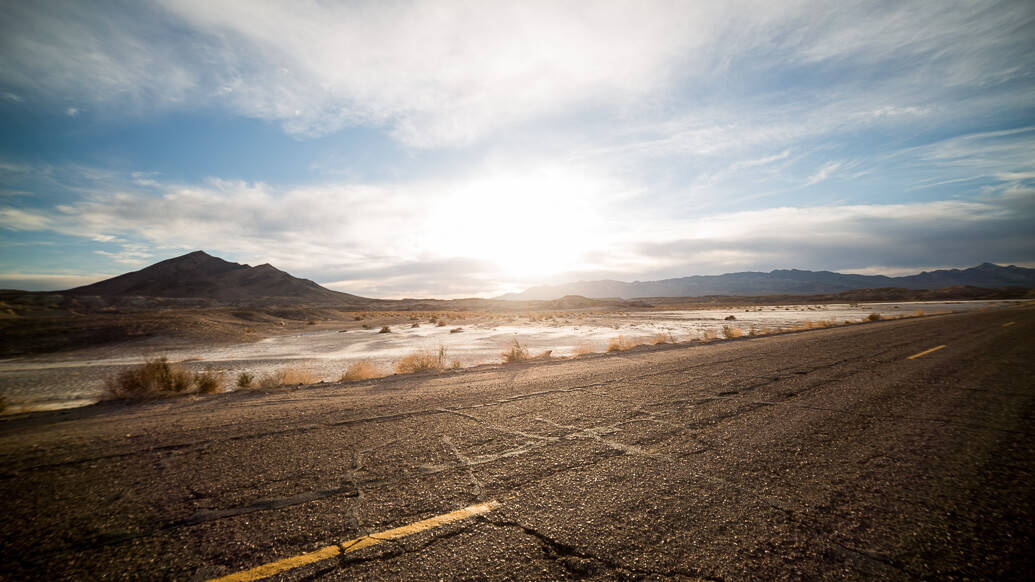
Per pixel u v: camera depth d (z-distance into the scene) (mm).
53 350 20906
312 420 4918
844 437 3838
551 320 47781
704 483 2859
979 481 2850
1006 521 2309
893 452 3434
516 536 2225
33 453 3875
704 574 1880
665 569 1921
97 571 1985
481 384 7340
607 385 6730
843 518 2365
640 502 2588
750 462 3252
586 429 4258
